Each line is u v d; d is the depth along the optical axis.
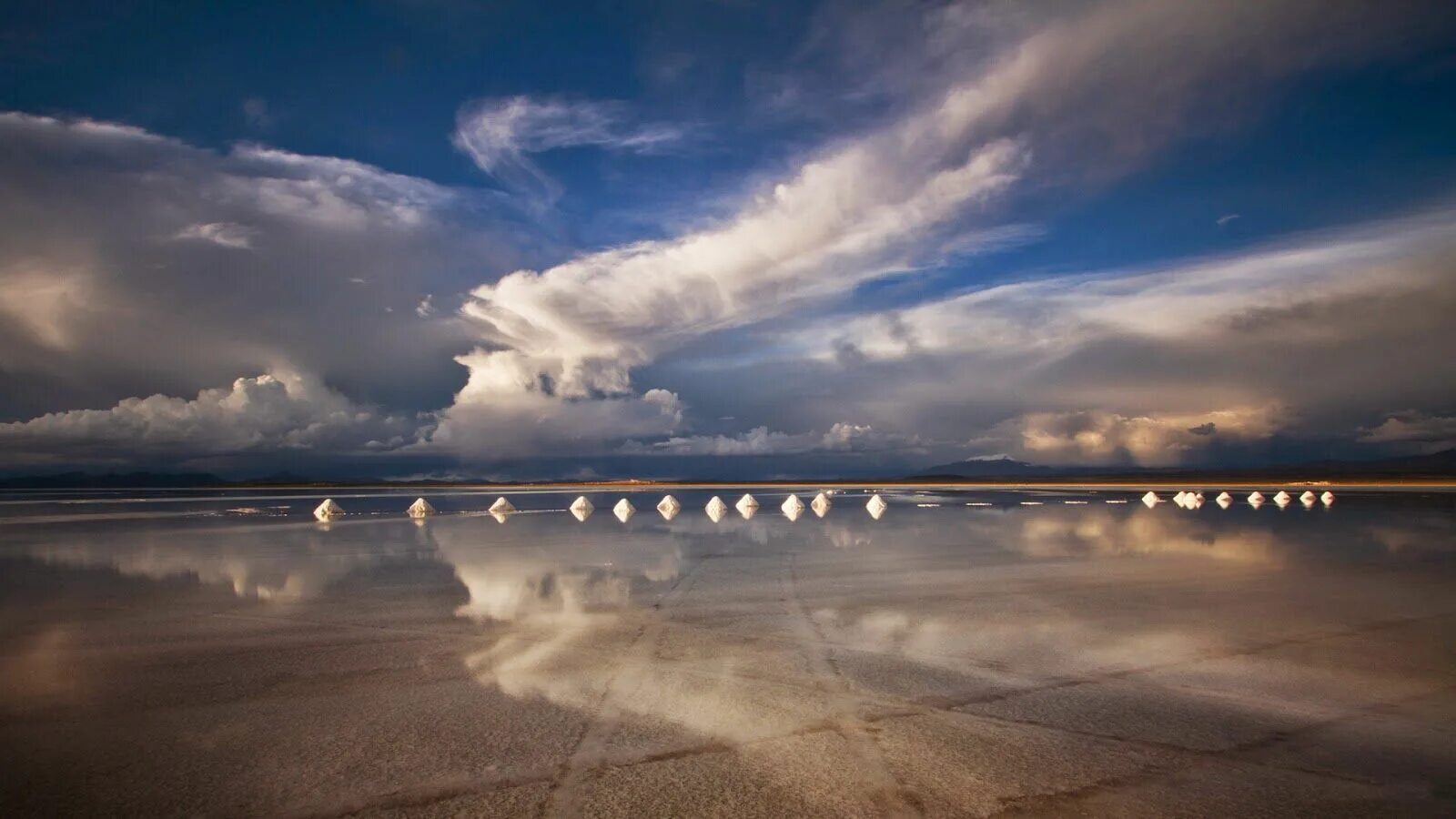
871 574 13.45
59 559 16.48
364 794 4.40
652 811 4.16
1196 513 30.98
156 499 64.75
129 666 7.32
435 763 4.86
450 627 9.08
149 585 12.53
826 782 4.56
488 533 22.77
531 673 7.01
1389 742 5.25
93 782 4.62
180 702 6.20
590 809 4.19
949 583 12.36
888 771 4.73
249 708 6.02
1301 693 6.37
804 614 9.80
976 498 51.41
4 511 40.38
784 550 17.61
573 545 18.86
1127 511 33.72
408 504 48.12
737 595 11.25
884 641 8.31
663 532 22.77
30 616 9.90
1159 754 5.01
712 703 6.09
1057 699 6.20
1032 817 4.09
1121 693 6.37
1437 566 14.35
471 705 6.07
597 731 5.47
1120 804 4.26
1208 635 8.55
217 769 4.80
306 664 7.36
